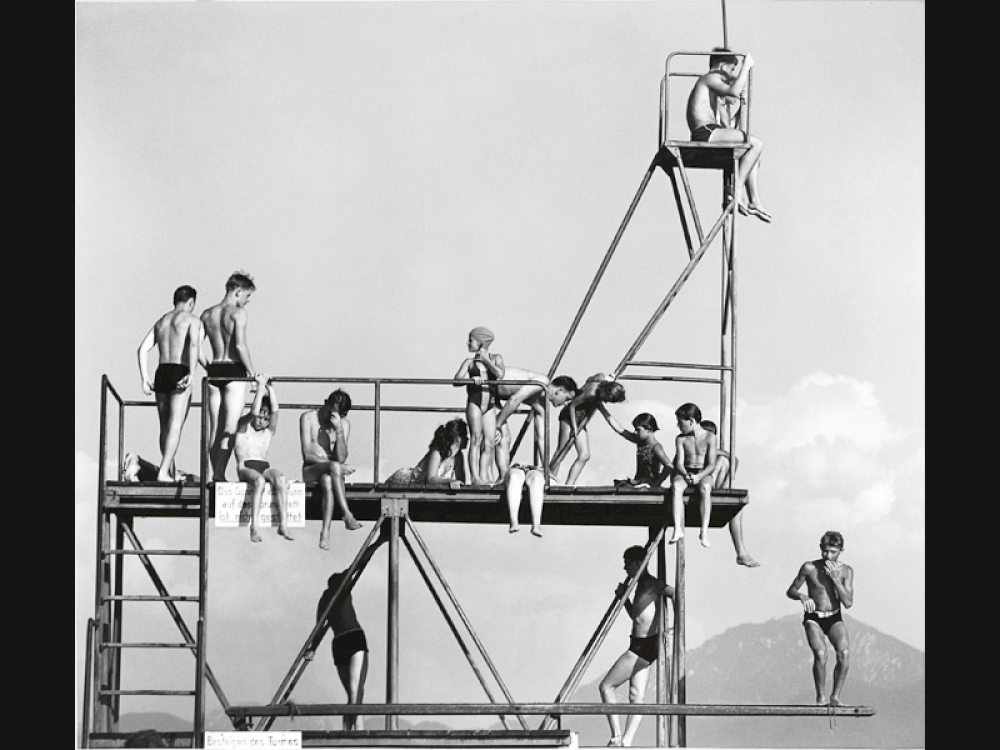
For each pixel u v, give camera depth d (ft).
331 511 60.70
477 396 63.72
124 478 63.10
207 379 61.57
